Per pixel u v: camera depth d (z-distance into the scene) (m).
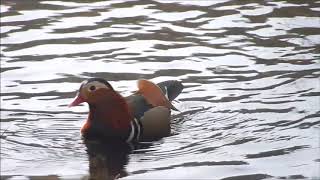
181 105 14.66
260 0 19.77
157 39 17.55
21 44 17.39
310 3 19.42
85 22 18.61
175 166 12.30
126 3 19.86
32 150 13.05
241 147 12.91
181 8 19.38
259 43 17.16
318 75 15.51
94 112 13.68
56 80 15.66
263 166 12.15
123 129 13.62
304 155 12.48
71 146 13.28
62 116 14.34
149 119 13.88
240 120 13.95
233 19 18.52
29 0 20.14
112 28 18.20
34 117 14.25
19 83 15.51
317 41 17.14
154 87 14.37
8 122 14.05
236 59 16.42
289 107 14.27
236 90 15.09
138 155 12.90
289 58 16.36
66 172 12.20
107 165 12.50
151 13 19.11
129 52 16.92
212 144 13.14
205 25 18.23
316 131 13.31
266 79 15.46
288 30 17.78
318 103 14.35
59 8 19.55
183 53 16.80
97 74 15.91
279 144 12.93
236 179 11.74
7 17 18.92
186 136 13.55
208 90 15.15
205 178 11.81
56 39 17.64
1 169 12.30
